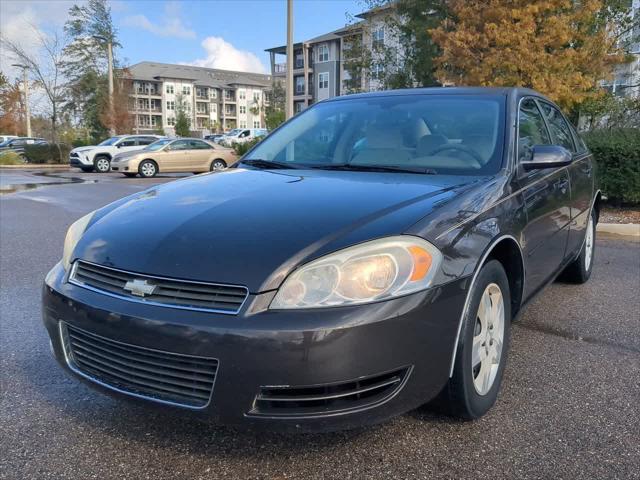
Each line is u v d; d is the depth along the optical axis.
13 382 3.23
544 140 4.04
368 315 2.10
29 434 2.68
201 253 2.28
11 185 16.47
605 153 8.94
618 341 3.85
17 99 40.38
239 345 2.07
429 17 23.23
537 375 3.29
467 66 16.17
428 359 2.26
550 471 2.36
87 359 2.49
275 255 2.20
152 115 98.62
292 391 2.11
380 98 3.99
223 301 2.15
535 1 15.09
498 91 3.77
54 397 3.06
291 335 2.05
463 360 2.43
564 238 4.04
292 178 3.10
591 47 15.54
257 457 2.47
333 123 3.86
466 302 2.40
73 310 2.42
